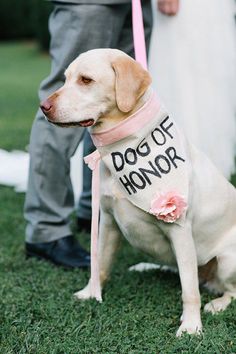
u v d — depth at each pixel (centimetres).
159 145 280
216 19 376
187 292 283
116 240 320
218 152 390
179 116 383
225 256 307
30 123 838
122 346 269
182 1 373
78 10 343
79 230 442
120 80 273
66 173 377
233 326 287
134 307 311
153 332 280
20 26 2267
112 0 344
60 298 323
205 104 382
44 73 1480
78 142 372
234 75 387
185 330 279
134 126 277
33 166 374
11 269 370
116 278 351
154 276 354
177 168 279
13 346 272
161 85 386
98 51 283
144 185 278
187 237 283
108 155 283
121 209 290
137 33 319
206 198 299
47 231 379
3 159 616
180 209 275
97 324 289
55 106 277
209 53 378
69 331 283
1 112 938
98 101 278
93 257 309
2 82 1327
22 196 521
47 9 1856
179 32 376
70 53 350
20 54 1905
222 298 313
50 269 369
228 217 310
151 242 299
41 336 282
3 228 447
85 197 430
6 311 304
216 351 260
